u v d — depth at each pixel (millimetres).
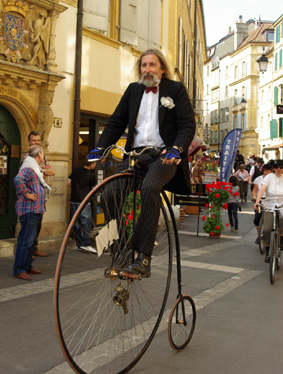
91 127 10242
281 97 49281
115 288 2982
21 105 7629
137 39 11344
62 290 2555
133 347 3328
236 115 68750
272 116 52031
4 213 7648
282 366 3494
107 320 3059
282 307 5145
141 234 2965
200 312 4836
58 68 8477
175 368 3393
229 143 13805
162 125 3256
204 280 6352
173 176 3236
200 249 9180
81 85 9281
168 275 3465
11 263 6734
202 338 4062
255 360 3598
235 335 4168
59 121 8516
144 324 3430
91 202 2689
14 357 3412
